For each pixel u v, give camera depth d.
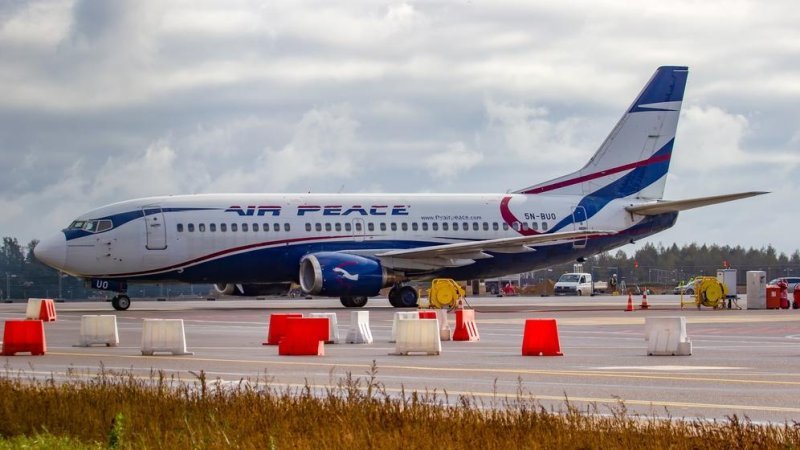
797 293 173.25
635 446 35.78
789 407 50.03
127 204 158.75
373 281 160.25
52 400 45.41
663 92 180.62
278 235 161.00
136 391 47.62
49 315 134.88
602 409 49.09
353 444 36.38
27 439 39.75
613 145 178.75
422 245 167.88
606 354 80.94
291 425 39.81
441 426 39.12
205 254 158.38
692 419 45.75
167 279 159.88
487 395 54.19
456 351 83.69
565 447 35.75
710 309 170.00
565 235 163.00
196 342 94.44
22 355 80.12
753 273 171.25
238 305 194.00
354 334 93.75
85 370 67.19
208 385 55.59
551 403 51.22
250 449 36.06
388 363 72.50
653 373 65.62
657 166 180.38
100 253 155.62
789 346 89.50
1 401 45.22
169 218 157.75
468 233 170.12
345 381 59.75
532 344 79.06
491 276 175.50
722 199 168.38
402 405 44.22
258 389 53.12
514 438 37.09
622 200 178.75
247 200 162.38
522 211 173.38
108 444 37.88
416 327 80.00
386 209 167.50
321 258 158.75
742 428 37.41
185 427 39.84
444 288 151.75
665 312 157.50
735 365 71.31
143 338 80.44
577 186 177.50
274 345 90.62
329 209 164.50
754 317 140.62
